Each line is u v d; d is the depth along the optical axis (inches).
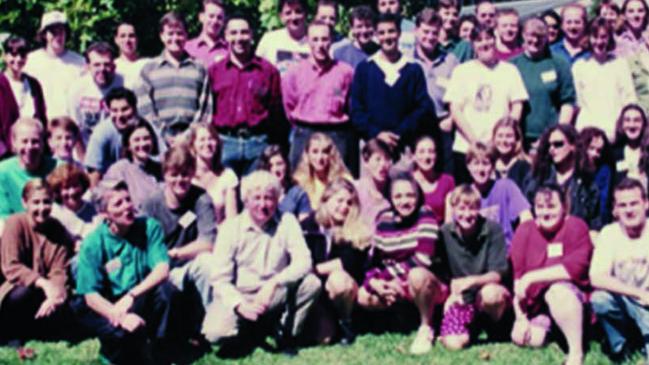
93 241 249.8
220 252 260.4
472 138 323.0
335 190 275.4
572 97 332.2
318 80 322.3
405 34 376.8
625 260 254.5
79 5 413.7
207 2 357.7
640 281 253.8
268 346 266.2
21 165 285.0
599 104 343.0
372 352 262.1
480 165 284.2
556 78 330.6
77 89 337.1
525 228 267.6
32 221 265.3
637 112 307.6
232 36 320.2
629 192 252.8
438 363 252.7
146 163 285.4
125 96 297.4
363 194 289.1
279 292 258.5
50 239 267.1
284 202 283.6
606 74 343.3
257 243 262.2
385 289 270.4
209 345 267.6
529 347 262.8
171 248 271.4
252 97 319.9
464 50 371.2
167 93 324.8
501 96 324.2
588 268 261.4
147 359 251.1
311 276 261.6
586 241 262.2
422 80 320.2
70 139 295.9
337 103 321.7
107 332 245.9
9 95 327.9
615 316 252.1
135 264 252.8
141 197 278.8
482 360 254.2
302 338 269.3
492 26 384.2
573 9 354.3
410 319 283.1
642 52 364.8
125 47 356.2
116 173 282.8
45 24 351.3
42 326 271.6
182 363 254.7
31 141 281.1
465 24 382.0
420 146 291.3
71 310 264.4
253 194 259.6
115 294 251.8
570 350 250.4
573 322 250.5
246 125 320.2
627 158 311.4
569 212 280.7
